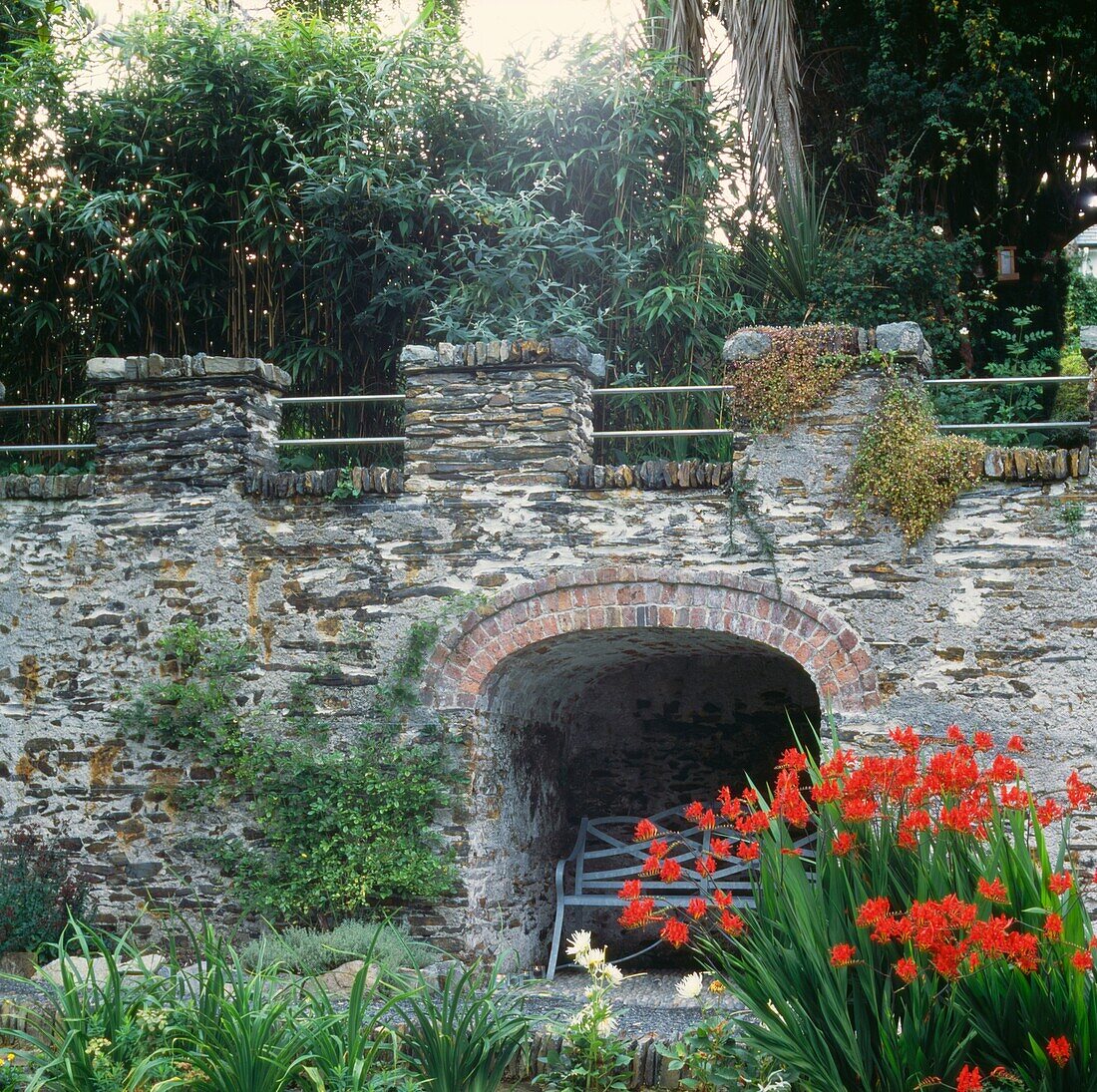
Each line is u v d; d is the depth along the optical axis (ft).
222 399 28.66
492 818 27.73
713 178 35.35
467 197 34.27
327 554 27.71
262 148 34.42
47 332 36.19
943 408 36.09
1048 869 14.47
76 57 35.99
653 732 34.99
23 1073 15.92
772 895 15.08
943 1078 13.64
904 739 15.56
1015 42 39.73
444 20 40.45
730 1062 15.83
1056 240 45.93
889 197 38.40
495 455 27.17
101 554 28.89
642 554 26.32
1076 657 24.31
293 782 27.14
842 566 25.46
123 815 28.09
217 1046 15.24
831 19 43.24
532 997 23.77
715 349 35.32
